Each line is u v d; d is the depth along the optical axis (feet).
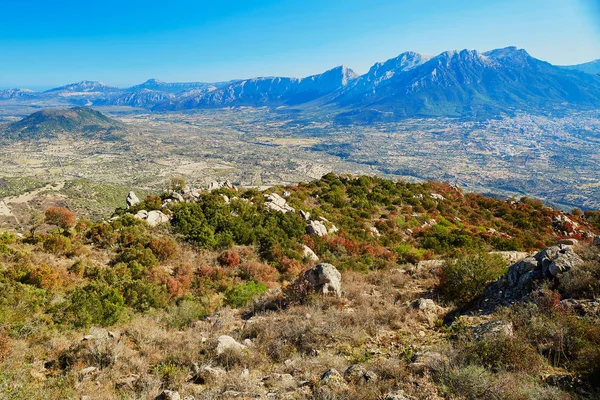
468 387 17.28
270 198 100.17
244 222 80.28
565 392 16.63
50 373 23.61
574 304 27.27
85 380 22.13
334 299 39.04
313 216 92.63
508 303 32.40
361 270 62.18
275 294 44.42
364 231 91.61
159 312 41.63
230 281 55.42
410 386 18.26
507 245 85.81
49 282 44.19
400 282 48.06
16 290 38.99
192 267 60.59
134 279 51.93
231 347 26.25
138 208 87.30
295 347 27.07
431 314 33.58
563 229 117.80
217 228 77.41
